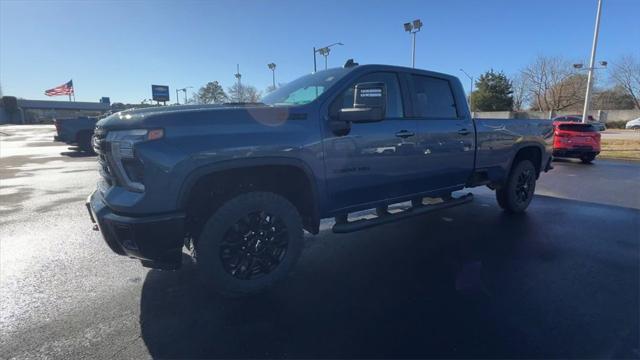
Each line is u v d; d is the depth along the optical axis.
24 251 4.43
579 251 4.34
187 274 3.77
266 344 2.60
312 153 3.37
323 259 4.15
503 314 2.96
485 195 7.52
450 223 5.50
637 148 17.95
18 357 2.48
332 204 3.65
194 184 2.84
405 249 4.45
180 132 2.81
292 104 3.68
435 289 3.40
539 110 58.06
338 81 3.69
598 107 57.22
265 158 3.10
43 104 76.00
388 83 4.12
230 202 3.05
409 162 4.16
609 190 8.15
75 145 16.77
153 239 2.76
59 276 3.73
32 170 11.05
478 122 5.08
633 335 2.67
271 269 3.30
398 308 3.07
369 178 3.84
